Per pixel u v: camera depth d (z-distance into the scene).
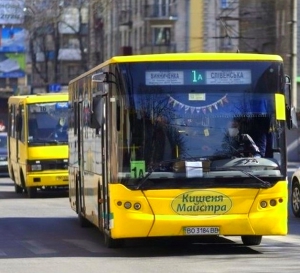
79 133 35.75
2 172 79.06
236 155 26.72
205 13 114.44
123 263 25.95
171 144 26.64
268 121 26.95
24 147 54.94
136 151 26.58
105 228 28.72
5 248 30.31
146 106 26.72
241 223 26.56
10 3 121.81
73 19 141.38
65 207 48.28
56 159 54.56
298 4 104.69
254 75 27.14
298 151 96.44
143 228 26.39
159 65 26.92
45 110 54.84
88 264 25.83
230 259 26.69
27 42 151.62
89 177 32.91
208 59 27.00
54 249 29.89
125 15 129.00
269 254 27.94
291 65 62.47
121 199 26.48
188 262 26.05
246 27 109.81
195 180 26.52
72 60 168.25
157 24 123.44
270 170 26.77
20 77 164.12
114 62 26.95
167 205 26.42
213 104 26.89
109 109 27.16
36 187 55.34
